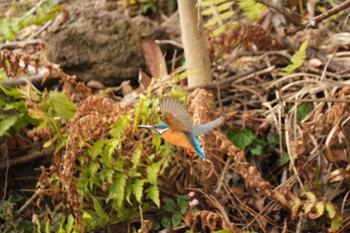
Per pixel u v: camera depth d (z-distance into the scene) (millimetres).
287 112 10383
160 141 9258
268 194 9102
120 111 9367
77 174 9969
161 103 5688
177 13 12680
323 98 10203
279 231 9586
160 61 11094
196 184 9906
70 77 10094
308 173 9633
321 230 9531
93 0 13016
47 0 12008
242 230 9531
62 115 9750
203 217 9188
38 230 9211
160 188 9883
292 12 9188
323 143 9938
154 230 9766
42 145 10078
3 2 13312
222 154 9984
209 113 9312
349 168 9594
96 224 9609
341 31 11852
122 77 11164
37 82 10859
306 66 10938
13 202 10102
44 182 9648
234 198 9891
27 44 11656
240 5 11617
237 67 11148
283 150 10195
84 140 9188
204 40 10164
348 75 10578
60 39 11094
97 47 11117
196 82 10305
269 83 10758
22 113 9984
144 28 11195
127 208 9758
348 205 9750
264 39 11125
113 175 9508
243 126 10312
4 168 10234
